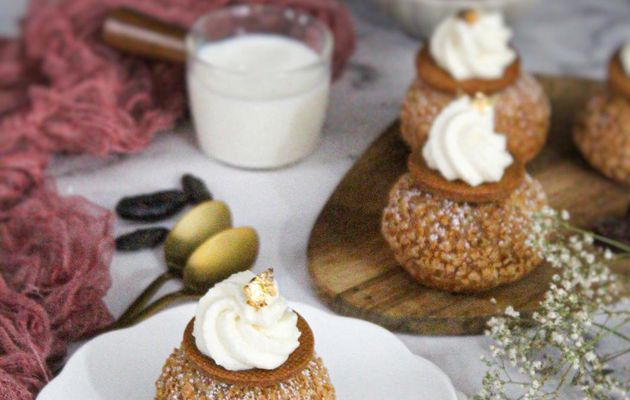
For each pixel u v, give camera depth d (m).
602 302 0.57
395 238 0.56
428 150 0.55
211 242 0.56
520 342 0.51
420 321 0.55
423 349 0.55
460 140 0.54
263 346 0.46
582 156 0.68
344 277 0.57
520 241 0.55
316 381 0.48
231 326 0.46
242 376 0.46
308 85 0.64
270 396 0.46
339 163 0.66
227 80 0.63
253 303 0.46
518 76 0.64
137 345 0.51
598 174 0.67
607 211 0.64
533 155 0.66
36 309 0.53
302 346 0.48
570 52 0.79
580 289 0.57
